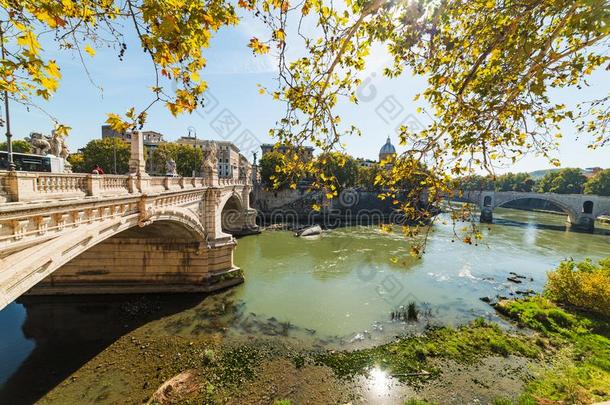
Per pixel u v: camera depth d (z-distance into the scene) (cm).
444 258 3350
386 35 415
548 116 468
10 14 308
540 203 10500
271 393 1152
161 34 305
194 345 1459
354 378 1248
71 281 1955
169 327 1625
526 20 399
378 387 1198
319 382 1221
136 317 1719
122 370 1251
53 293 1928
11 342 1453
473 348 1479
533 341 1534
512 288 2428
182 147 5550
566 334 1588
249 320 1736
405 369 1311
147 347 1427
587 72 425
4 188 658
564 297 1956
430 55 455
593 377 1208
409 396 1154
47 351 1379
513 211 10119
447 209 577
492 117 464
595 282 1817
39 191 749
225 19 326
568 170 8906
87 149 4875
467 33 450
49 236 761
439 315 1886
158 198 1437
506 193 6981
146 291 2006
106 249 1989
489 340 1548
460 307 2022
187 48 331
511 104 452
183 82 361
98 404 1065
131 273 2019
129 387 1151
